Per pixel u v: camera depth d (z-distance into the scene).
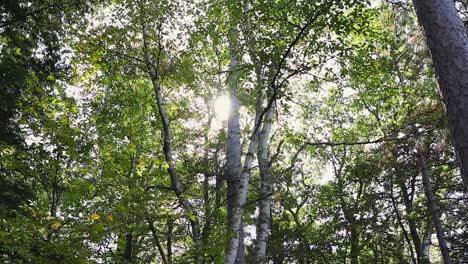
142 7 9.90
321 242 17.88
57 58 11.47
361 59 9.03
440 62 4.24
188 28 10.11
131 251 12.20
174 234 11.40
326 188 21.31
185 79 10.70
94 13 11.83
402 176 14.34
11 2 10.22
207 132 15.36
